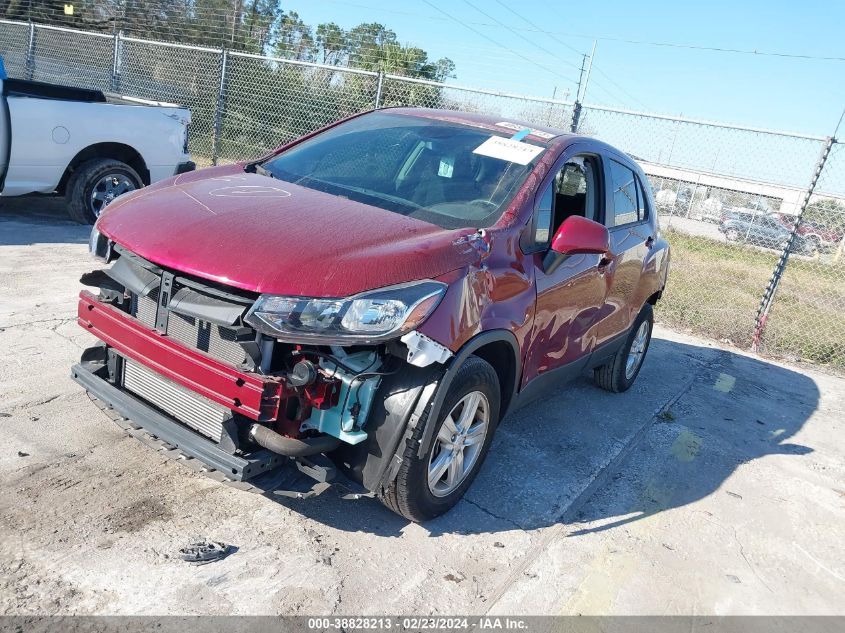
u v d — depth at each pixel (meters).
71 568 2.65
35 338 4.66
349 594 2.78
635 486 4.20
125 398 3.02
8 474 3.17
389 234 3.03
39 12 19.41
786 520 4.10
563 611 2.93
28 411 3.74
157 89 13.42
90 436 3.60
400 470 2.92
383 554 3.07
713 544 3.69
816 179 7.66
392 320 2.65
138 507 3.09
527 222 3.52
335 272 2.67
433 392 2.87
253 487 2.78
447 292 2.87
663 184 13.20
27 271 6.06
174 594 2.61
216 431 2.77
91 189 7.81
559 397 5.44
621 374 5.56
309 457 2.86
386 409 2.87
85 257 6.73
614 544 3.52
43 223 7.92
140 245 2.89
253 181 3.60
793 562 3.67
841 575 3.62
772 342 8.24
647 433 5.04
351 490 3.00
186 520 3.06
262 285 2.60
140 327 2.92
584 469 4.27
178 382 2.78
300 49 16.14
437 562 3.09
